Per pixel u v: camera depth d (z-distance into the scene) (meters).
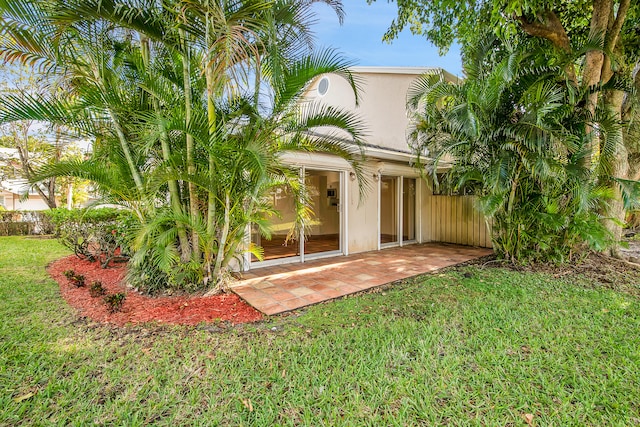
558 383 2.69
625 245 7.10
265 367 2.95
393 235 10.73
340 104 11.65
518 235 7.18
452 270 6.95
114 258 7.84
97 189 5.10
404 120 11.59
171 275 5.00
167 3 4.03
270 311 4.45
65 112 4.30
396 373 2.85
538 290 5.30
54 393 2.55
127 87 4.86
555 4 7.69
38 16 3.86
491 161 6.44
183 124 3.98
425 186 11.71
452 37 10.11
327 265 7.58
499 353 3.18
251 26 3.97
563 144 5.70
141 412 2.34
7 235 14.46
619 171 7.27
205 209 5.26
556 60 6.19
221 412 2.36
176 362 3.05
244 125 4.74
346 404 2.44
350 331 3.74
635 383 2.67
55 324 3.96
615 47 7.48
